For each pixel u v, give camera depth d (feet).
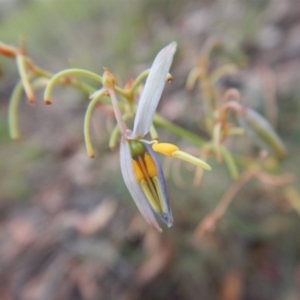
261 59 0.48
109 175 0.40
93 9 0.67
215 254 0.35
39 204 0.45
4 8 0.95
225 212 0.34
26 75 0.18
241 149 0.35
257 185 0.34
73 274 0.38
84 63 0.58
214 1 0.64
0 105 0.59
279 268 0.34
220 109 0.21
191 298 0.35
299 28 0.50
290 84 0.42
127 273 0.37
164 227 0.36
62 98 0.55
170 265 0.36
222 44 0.24
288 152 0.35
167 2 0.66
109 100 0.20
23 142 0.52
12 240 0.43
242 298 0.34
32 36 0.65
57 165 0.48
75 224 0.41
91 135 0.41
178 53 0.52
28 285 0.39
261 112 0.39
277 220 0.34
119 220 0.39
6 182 0.48
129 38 0.60
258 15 0.55
